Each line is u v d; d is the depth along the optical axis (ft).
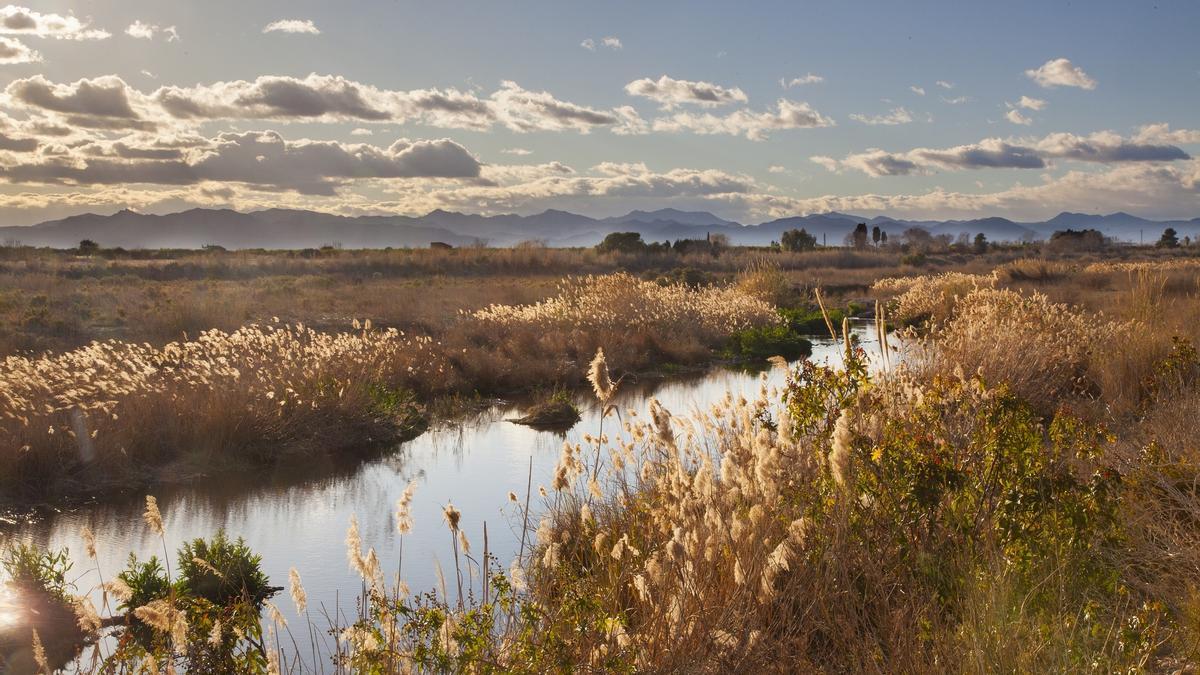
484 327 84.07
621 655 13.33
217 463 44.65
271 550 32.78
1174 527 18.13
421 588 27.32
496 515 35.94
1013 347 42.91
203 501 39.58
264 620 25.63
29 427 41.37
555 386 65.87
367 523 35.76
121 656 15.67
